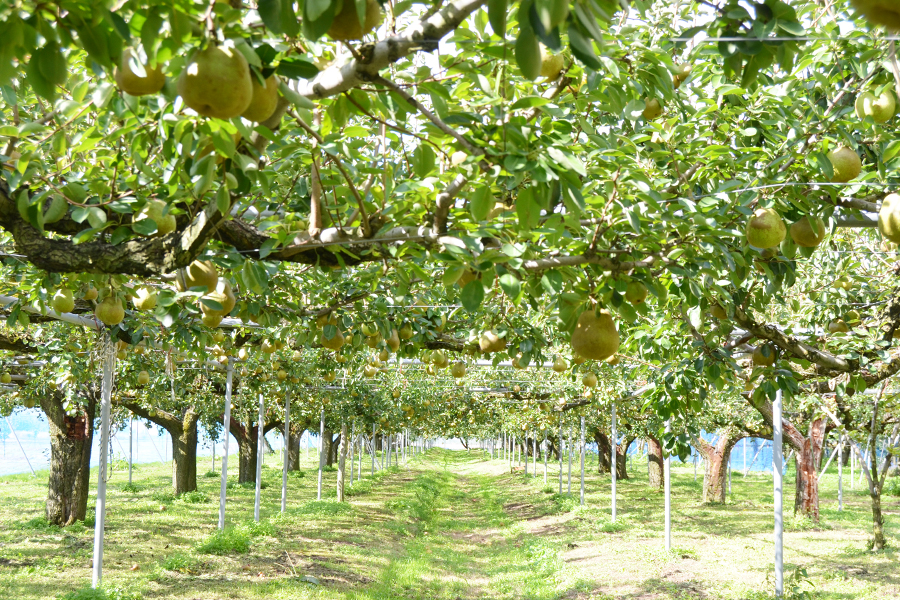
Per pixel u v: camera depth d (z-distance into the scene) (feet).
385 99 7.31
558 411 62.54
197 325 19.60
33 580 28.63
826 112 9.91
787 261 12.02
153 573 30.04
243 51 5.07
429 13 5.85
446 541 47.67
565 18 4.26
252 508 55.26
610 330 9.23
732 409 55.36
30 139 9.62
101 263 9.40
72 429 42.63
